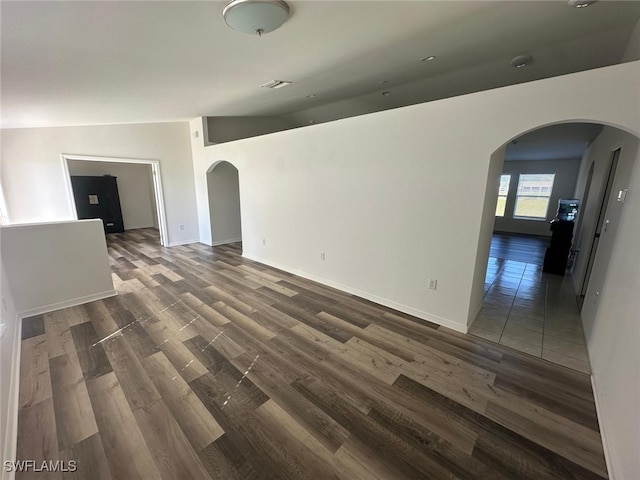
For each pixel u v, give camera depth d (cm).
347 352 252
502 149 263
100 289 364
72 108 367
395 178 304
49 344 263
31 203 501
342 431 174
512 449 162
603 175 346
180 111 481
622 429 146
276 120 668
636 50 223
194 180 661
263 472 150
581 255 413
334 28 209
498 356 247
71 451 160
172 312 328
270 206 475
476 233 260
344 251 376
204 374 224
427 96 422
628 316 169
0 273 268
